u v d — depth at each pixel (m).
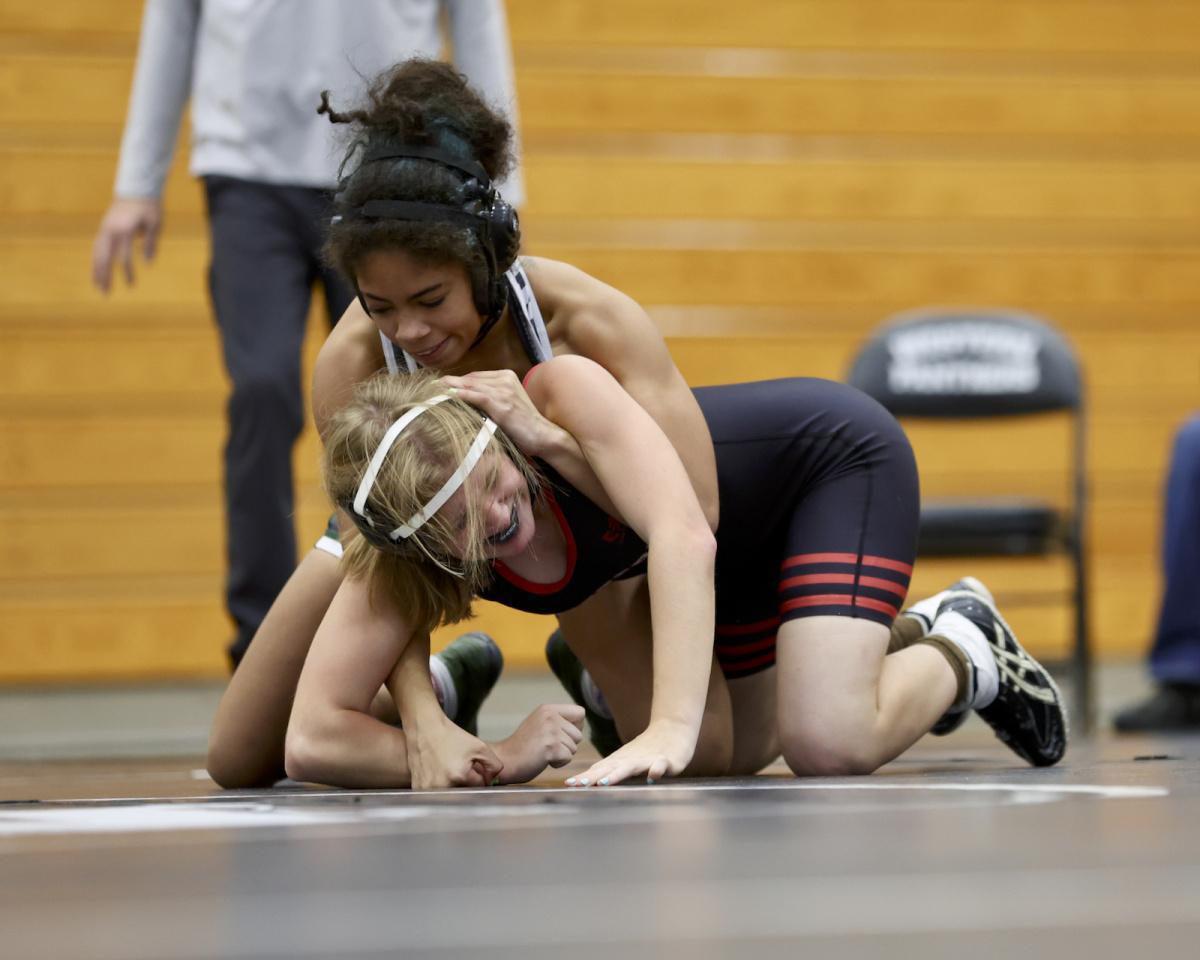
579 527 6.25
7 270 16.66
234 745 7.18
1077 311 18.20
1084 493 13.07
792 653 6.84
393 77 6.00
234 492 9.52
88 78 16.78
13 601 16.45
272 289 9.61
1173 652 13.20
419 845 3.70
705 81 17.72
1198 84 18.23
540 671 16.81
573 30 17.56
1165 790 5.21
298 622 7.16
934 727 7.39
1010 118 18.09
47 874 3.34
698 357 17.66
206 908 2.81
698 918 2.60
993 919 2.55
